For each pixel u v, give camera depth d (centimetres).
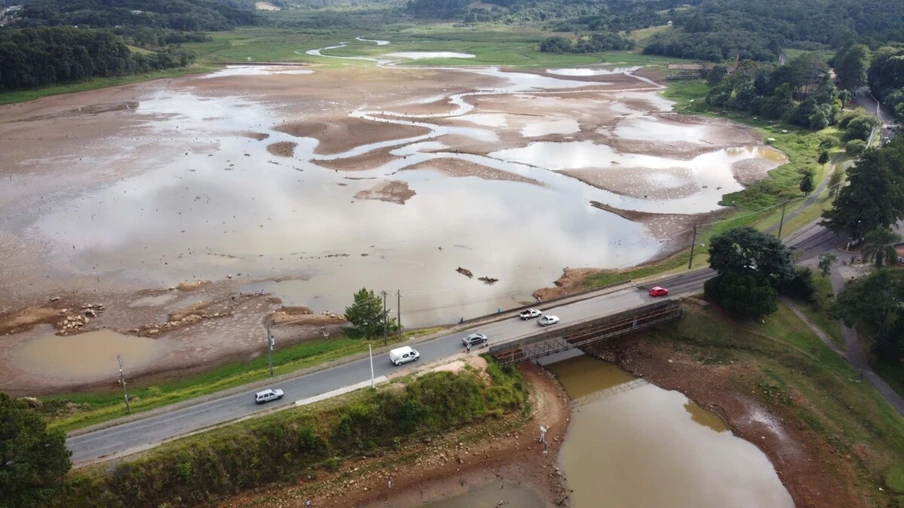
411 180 12369
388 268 8719
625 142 15750
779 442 5475
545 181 12538
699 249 9375
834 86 18688
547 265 8956
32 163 13275
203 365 6450
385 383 5547
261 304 7712
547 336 6550
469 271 8700
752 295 6862
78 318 7269
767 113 18425
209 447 4741
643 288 7775
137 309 7531
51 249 9119
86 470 4453
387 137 15688
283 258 8938
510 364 6178
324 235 9738
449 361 5972
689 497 4809
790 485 4972
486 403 5659
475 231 10038
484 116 18362
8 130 16112
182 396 5628
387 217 10506
